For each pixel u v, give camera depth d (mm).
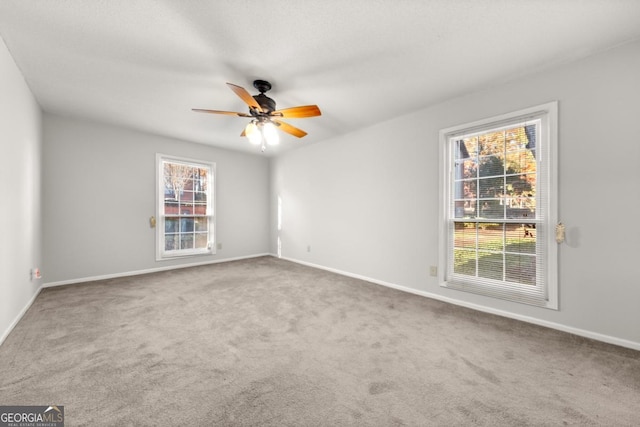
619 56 1956
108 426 1192
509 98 2473
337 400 1375
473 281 2719
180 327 2229
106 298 2953
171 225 4492
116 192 3883
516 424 1226
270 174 5816
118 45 1972
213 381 1521
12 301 2184
